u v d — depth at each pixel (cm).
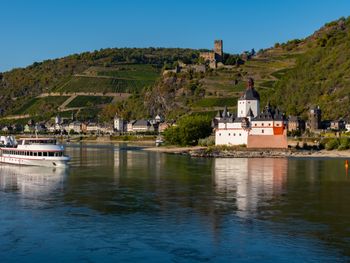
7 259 5612
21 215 7619
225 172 13688
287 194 9538
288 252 5772
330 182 11356
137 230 6719
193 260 5534
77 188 10394
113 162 17362
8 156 15988
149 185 10850
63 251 5862
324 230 6688
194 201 8769
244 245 6038
